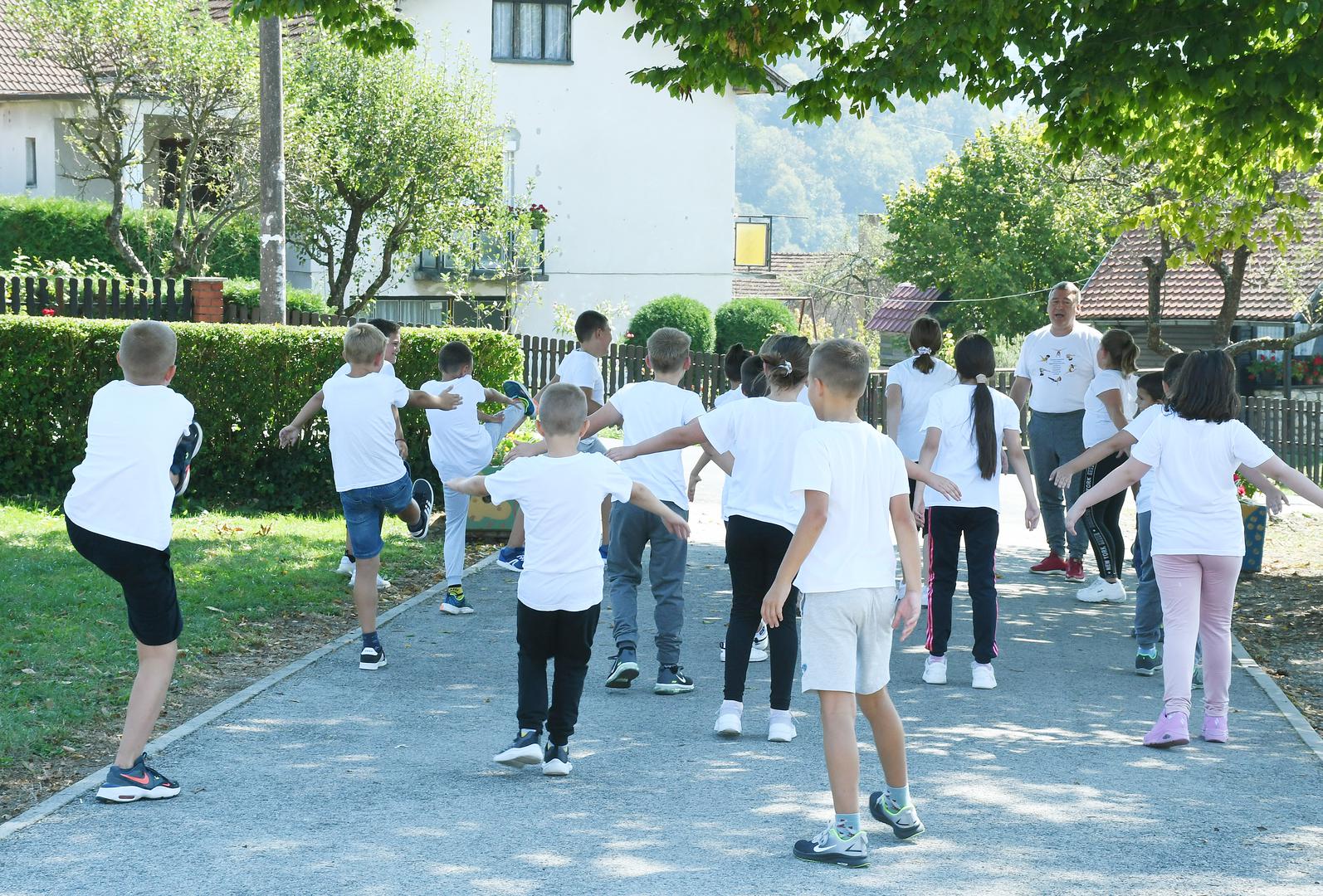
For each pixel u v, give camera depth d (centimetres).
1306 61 889
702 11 1084
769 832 493
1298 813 523
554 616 554
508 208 2778
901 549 481
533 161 3281
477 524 1186
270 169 1531
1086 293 2995
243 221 2727
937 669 748
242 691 684
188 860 454
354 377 750
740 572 634
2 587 858
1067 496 1105
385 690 700
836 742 463
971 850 475
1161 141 1216
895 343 4997
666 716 668
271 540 1110
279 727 627
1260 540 1118
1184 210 1417
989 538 739
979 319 4338
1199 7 913
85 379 1254
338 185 2469
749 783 555
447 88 2575
